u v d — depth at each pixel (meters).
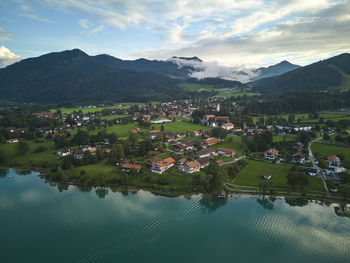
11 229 86.12
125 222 90.19
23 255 73.19
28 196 111.88
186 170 131.12
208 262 70.31
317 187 113.69
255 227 87.31
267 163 147.75
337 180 118.50
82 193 115.00
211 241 79.62
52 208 100.75
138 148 173.12
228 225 88.56
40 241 79.56
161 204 103.94
